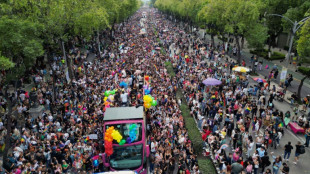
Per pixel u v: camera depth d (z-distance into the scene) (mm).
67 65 28000
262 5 38344
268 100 22281
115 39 55938
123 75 26859
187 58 35219
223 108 22344
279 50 46688
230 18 34500
